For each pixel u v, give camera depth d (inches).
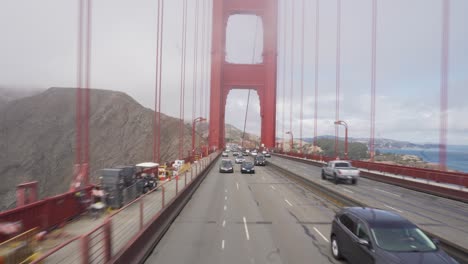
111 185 586.9
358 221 344.5
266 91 4466.0
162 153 5762.8
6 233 332.5
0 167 4525.1
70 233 421.7
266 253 399.2
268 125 4409.5
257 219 592.4
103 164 5265.8
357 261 328.8
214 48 4229.8
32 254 310.0
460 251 351.9
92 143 5590.6
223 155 4037.9
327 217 612.1
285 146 4559.5
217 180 1328.7
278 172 1777.8
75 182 557.6
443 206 784.3
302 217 611.5
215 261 371.6
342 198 735.1
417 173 1219.9
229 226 538.6
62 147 5002.5
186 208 702.5
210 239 460.8
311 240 456.8
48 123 5349.4
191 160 1979.6
